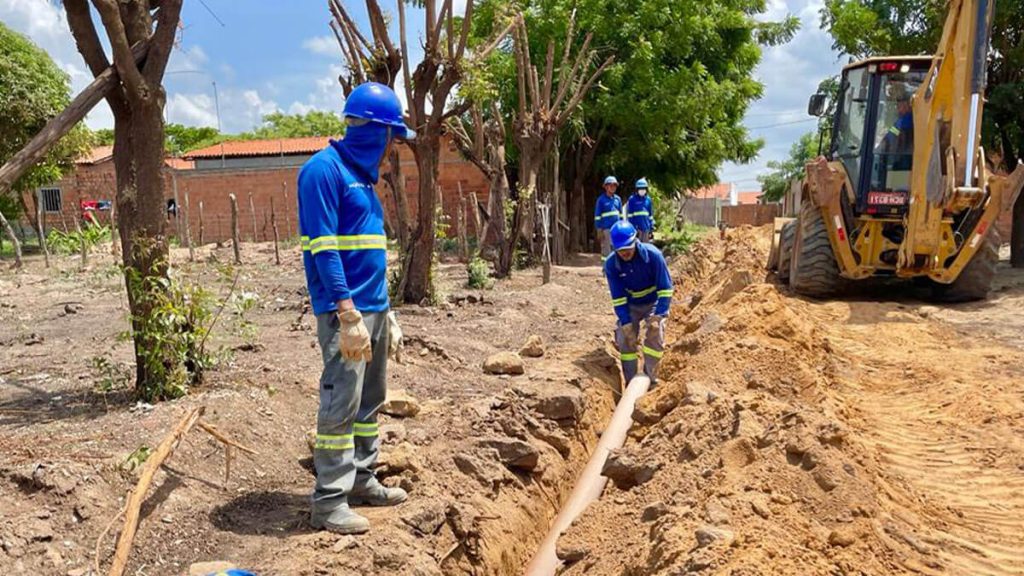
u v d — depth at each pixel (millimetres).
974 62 8836
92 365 7234
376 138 4312
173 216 29578
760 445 4578
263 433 5359
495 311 10812
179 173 29672
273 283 14352
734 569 3135
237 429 5254
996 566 3771
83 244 8125
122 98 5461
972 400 6297
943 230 10203
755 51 25062
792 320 7629
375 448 4684
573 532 4684
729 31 24266
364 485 4582
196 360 5992
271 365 7020
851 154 11016
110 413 5398
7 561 3580
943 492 4719
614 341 9383
